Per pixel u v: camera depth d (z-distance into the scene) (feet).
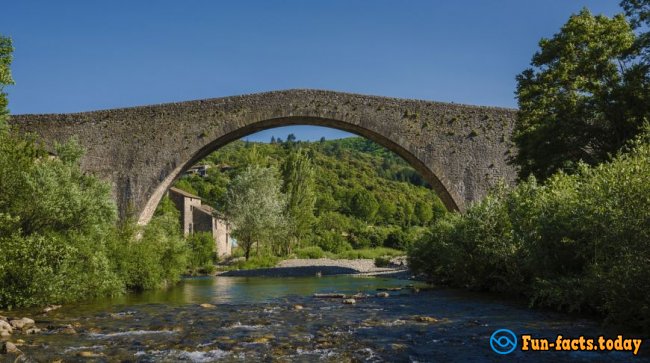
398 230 234.58
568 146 69.77
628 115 64.13
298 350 29.81
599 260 40.34
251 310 48.06
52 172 57.36
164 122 110.32
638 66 64.59
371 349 29.96
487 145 106.93
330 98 108.99
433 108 108.58
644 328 34.04
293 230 172.86
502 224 59.88
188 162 111.14
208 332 35.88
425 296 60.23
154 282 75.25
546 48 76.84
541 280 45.57
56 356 28.66
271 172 163.94
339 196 301.84
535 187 53.83
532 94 77.15
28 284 48.32
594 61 69.15
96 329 37.32
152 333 35.63
